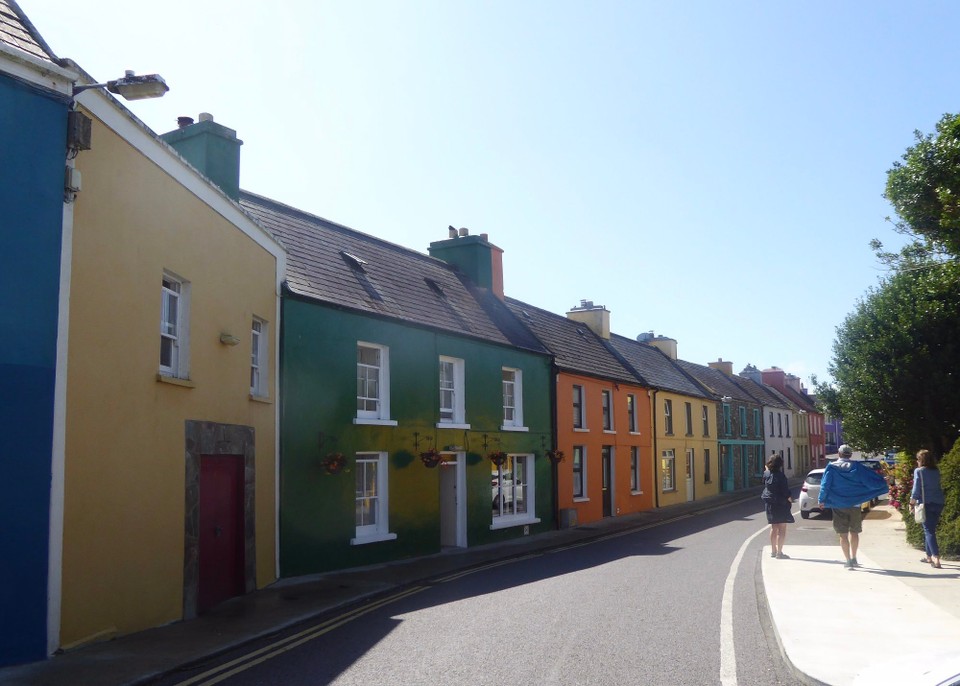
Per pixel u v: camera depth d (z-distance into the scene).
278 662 7.37
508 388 21.98
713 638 7.98
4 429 7.04
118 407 8.45
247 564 11.47
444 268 23.06
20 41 7.65
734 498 37.72
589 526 24.11
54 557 7.35
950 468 13.27
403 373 16.73
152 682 6.71
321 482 13.97
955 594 9.86
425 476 17.19
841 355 18.91
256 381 12.75
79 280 7.88
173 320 10.10
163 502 9.27
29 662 7.08
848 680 6.13
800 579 11.12
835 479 12.30
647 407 32.12
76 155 7.86
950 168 10.88
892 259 12.69
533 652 7.48
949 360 16.44
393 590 12.16
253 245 12.44
